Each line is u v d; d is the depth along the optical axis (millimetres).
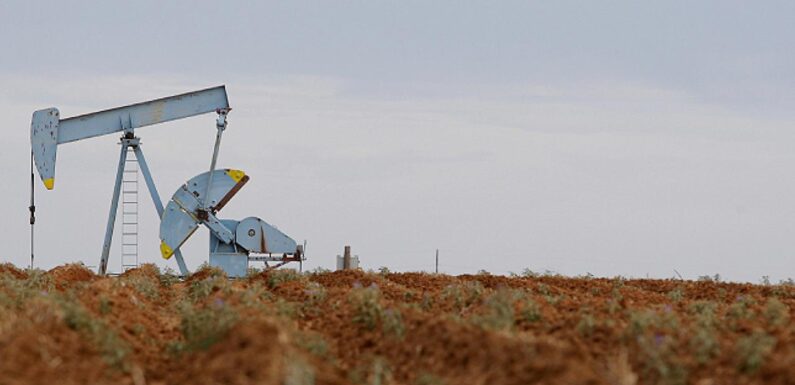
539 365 41375
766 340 45781
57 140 109438
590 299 69312
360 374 46562
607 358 45531
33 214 109625
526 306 58219
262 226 111312
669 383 41625
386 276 97688
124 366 46938
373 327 56844
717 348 44656
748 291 85375
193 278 103750
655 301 75125
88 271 105062
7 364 41031
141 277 87562
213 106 111312
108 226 111312
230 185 110875
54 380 41281
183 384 43562
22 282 79188
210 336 50000
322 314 65250
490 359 44031
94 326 51031
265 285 89812
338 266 116562
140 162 111625
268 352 42594
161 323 66312
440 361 46625
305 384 39812
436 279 94938
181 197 110188
